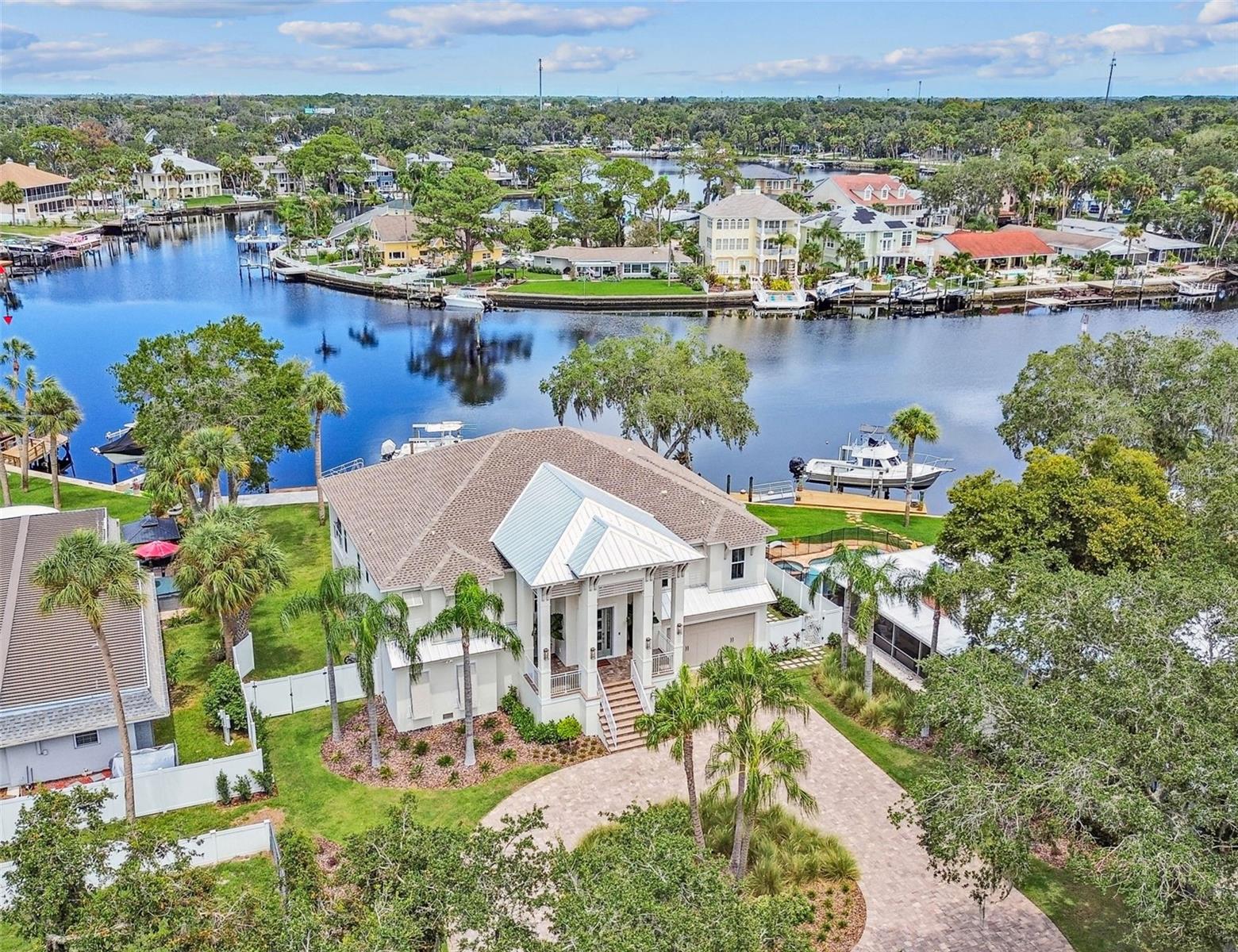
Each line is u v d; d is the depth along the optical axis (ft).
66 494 229.04
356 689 143.64
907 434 217.56
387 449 278.26
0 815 106.22
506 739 132.36
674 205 652.48
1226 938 74.43
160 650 143.84
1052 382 212.64
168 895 76.64
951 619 140.56
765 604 153.17
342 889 96.73
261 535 144.56
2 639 131.03
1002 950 95.66
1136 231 561.84
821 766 126.62
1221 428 199.41
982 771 91.25
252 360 201.05
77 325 449.06
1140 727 87.30
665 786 122.21
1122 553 136.87
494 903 76.69
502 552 137.18
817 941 96.27
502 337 449.89
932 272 550.36
